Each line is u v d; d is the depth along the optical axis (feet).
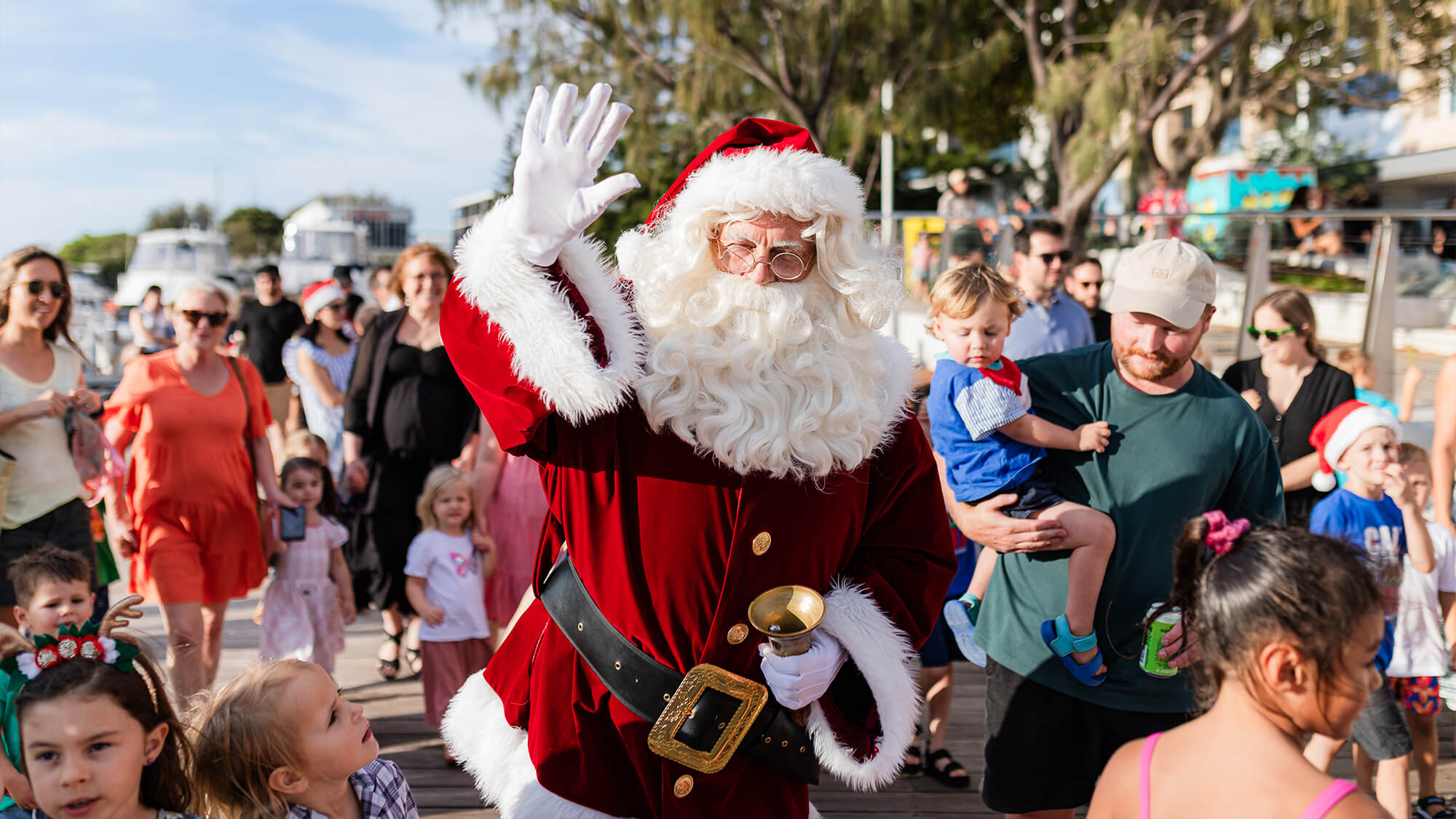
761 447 5.86
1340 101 49.06
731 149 6.60
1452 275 24.73
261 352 26.43
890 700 6.34
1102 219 28.12
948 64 46.65
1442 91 48.98
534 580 6.81
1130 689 8.13
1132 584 8.09
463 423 14.28
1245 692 5.05
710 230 6.22
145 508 12.33
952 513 8.91
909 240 29.25
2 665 6.46
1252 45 41.83
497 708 7.02
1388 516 11.17
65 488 12.48
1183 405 8.17
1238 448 8.12
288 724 6.53
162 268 77.51
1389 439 10.93
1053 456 8.58
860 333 6.41
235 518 12.70
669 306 6.24
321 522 14.20
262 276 26.58
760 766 6.32
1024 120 62.28
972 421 8.57
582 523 6.30
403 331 14.42
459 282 6.16
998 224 28.19
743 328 6.08
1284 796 4.74
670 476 6.11
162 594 12.29
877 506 6.68
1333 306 25.29
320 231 83.10
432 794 11.73
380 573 14.57
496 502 13.30
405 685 15.46
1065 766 8.36
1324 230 25.58
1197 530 5.36
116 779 6.21
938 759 12.38
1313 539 5.06
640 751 6.16
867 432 6.26
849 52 48.11
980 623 8.97
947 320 9.12
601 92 5.78
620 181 5.42
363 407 14.46
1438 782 12.35
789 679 5.93
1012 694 8.51
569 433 6.26
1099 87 38.81
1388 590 10.91
